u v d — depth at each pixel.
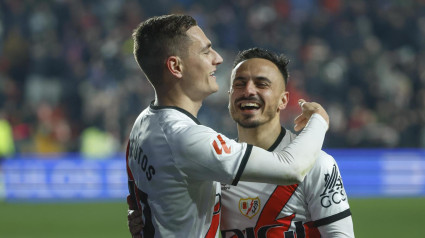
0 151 20.39
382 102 22.56
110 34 24.00
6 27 24.30
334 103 22.28
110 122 21.48
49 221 14.88
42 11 24.47
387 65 24.03
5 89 22.56
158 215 4.63
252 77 4.98
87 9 24.81
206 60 4.68
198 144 4.41
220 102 21.56
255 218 4.96
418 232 12.93
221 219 5.08
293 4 25.67
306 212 4.94
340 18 25.08
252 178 4.43
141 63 4.77
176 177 4.50
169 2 25.02
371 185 19.61
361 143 21.19
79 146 21.61
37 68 23.19
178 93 4.70
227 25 24.30
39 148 21.19
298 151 4.48
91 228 13.72
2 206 17.86
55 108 22.36
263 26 24.48
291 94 21.91
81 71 23.16
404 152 19.72
